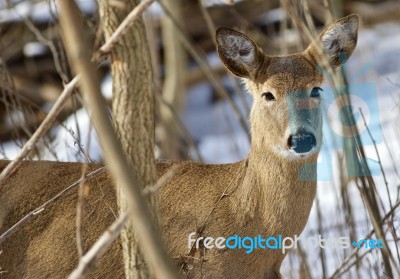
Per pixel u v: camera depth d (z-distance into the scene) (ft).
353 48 33.83
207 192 32.63
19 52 77.30
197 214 31.99
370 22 83.97
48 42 42.63
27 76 76.84
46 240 32.65
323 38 33.58
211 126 72.13
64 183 33.68
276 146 31.17
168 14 44.68
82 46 17.90
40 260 32.55
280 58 32.94
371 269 35.40
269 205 31.40
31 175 33.71
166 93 73.15
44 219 32.96
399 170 44.04
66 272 32.30
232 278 31.19
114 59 22.99
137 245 23.43
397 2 84.58
